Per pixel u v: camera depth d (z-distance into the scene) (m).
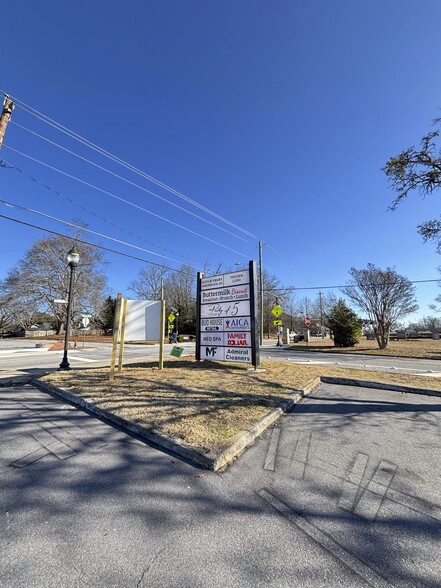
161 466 3.13
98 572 1.80
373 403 5.72
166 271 56.22
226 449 3.31
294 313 71.25
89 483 2.79
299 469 3.13
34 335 56.22
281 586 1.71
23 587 1.70
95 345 26.05
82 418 4.57
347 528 2.23
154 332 8.63
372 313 19.45
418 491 2.75
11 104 8.82
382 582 1.75
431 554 1.97
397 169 10.03
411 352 16.97
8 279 39.78
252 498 2.60
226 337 9.73
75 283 39.72
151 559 1.90
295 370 9.05
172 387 6.17
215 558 1.92
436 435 4.09
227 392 5.84
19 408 5.08
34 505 2.45
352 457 3.42
